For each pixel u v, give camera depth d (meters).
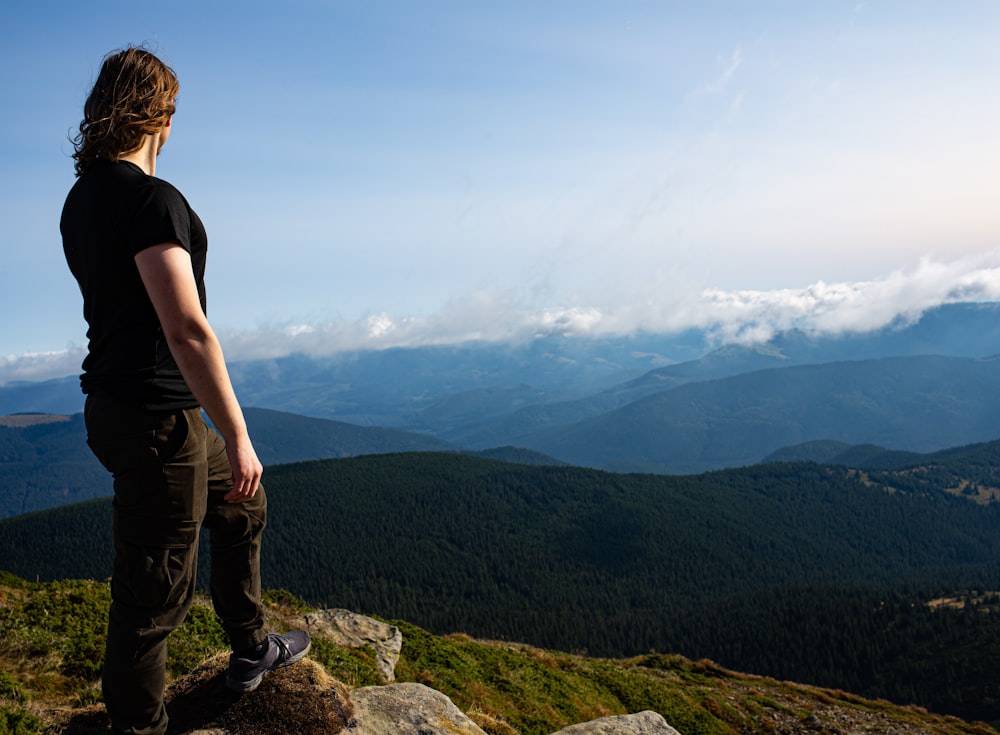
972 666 141.75
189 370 2.72
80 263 2.89
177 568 3.05
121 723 3.22
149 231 2.72
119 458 2.86
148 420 2.84
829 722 33.62
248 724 3.70
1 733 4.42
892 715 43.66
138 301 2.83
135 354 2.84
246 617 3.71
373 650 13.70
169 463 2.89
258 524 3.58
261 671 3.88
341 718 4.00
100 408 2.86
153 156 3.27
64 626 8.45
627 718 8.29
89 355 3.00
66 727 3.83
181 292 2.71
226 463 3.40
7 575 10.73
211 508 3.37
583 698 20.92
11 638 7.87
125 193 2.78
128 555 2.98
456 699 15.39
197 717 3.69
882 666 156.38
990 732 50.81
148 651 3.15
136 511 2.92
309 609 14.96
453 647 19.70
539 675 21.11
